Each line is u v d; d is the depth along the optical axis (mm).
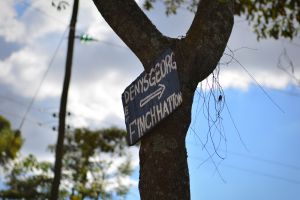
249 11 9430
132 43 4582
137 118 4398
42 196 29016
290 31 9469
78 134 30469
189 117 4262
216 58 4457
